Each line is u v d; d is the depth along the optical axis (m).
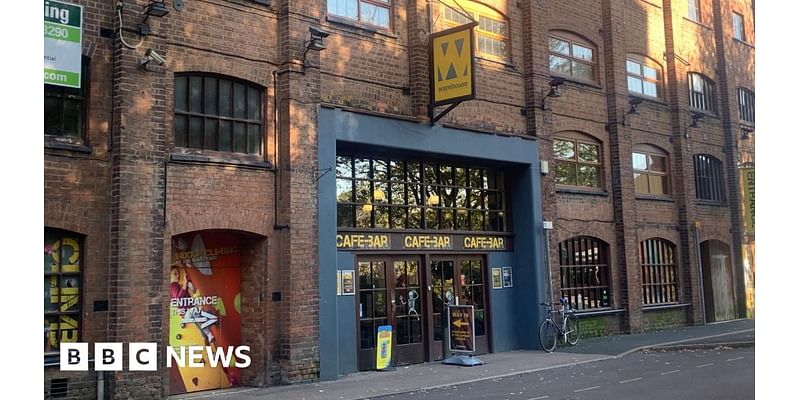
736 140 25.61
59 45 10.01
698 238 22.80
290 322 12.23
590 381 11.95
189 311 11.97
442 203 16.08
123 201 10.44
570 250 18.89
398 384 12.07
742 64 26.83
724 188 25.08
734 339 17.75
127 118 10.61
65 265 10.24
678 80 23.08
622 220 20.03
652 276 21.48
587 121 19.67
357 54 14.12
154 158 10.85
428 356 15.00
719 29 25.73
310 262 12.66
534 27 18.05
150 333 10.54
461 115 15.97
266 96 12.72
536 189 17.44
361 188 14.42
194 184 11.48
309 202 12.78
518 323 17.34
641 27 22.17
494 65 17.05
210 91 12.09
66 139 10.35
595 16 20.48
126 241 10.41
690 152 23.22
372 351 14.00
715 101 25.31
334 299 12.95
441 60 14.74
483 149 16.19
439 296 15.62
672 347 16.77
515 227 17.61
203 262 12.26
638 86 22.00
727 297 24.52
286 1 12.90
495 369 13.79
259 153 12.61
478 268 16.77
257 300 12.40
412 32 15.12
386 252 14.55
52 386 9.85
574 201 18.95
